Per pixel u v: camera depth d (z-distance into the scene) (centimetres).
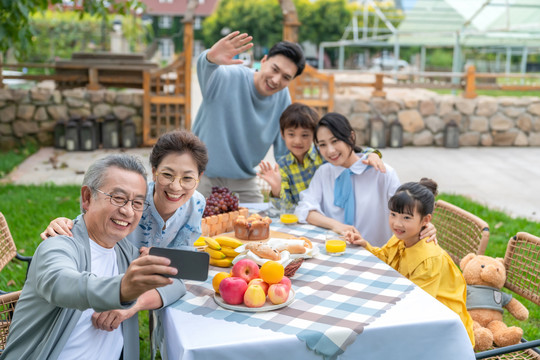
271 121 407
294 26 1005
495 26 1512
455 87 1179
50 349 194
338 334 193
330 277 248
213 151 397
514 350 230
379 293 229
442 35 1564
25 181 792
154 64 1102
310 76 1078
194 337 191
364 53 4409
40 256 195
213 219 301
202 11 5538
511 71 2906
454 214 345
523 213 675
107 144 1048
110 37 2184
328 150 325
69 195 690
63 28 2136
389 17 1725
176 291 223
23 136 1049
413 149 1116
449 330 204
